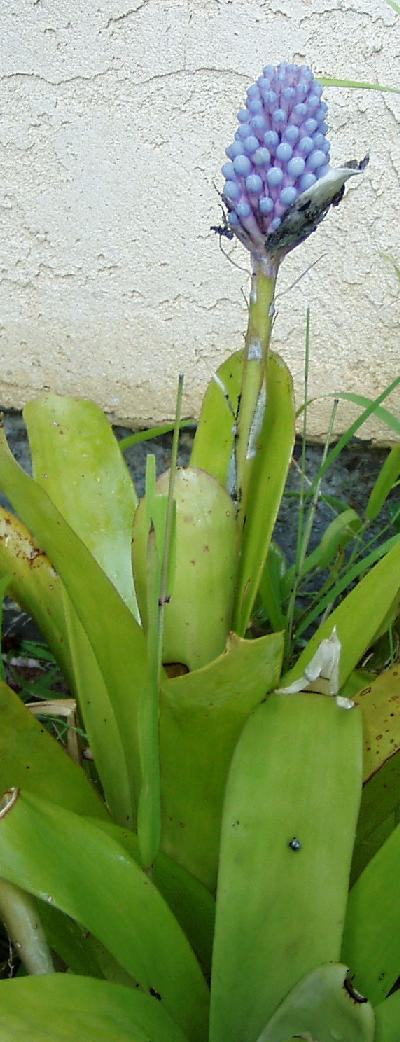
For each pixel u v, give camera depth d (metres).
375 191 1.33
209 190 1.34
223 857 0.67
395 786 0.80
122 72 1.30
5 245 1.38
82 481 0.94
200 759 0.73
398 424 1.15
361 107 1.30
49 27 1.29
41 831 0.65
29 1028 0.56
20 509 0.69
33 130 1.33
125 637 0.70
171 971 0.68
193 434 1.46
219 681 0.66
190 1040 0.69
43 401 0.96
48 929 0.77
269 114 0.70
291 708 0.69
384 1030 0.65
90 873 0.66
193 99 1.30
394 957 0.69
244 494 0.79
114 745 0.83
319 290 1.37
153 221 1.36
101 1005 0.60
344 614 0.78
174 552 0.61
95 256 1.38
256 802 0.67
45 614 0.92
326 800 0.67
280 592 1.18
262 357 0.75
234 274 1.37
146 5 1.27
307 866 0.67
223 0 1.26
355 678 0.95
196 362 1.42
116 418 1.46
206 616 0.76
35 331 1.42
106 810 0.79
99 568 0.67
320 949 0.66
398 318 1.38
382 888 0.70
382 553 1.08
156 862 0.74
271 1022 0.62
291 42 1.28
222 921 0.67
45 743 0.78
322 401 1.42
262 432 0.88
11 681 1.18
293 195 0.68
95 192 1.35
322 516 1.44
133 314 1.40
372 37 1.27
